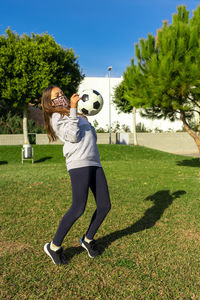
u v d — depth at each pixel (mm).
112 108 29453
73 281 2352
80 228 3740
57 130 2547
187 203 5148
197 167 11992
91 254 2803
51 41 17203
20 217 4289
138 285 2287
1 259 2783
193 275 2447
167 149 25422
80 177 2533
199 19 8016
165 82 8055
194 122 25016
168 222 3996
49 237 3398
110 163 13664
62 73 17281
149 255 2857
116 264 2664
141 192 6203
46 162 15188
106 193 2723
